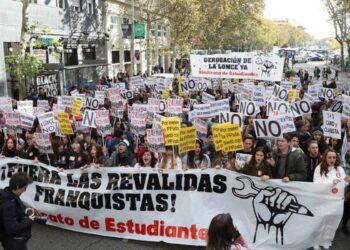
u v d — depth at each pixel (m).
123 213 7.57
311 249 7.10
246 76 14.72
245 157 8.20
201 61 15.36
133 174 7.52
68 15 29.75
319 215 6.71
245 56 14.65
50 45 26.75
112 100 13.82
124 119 14.50
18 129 10.91
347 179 6.77
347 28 56.41
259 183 6.95
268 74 14.37
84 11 32.94
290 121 9.15
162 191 7.37
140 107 12.73
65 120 10.24
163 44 53.91
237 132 7.80
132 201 7.52
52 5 27.84
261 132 8.60
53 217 7.96
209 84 20.39
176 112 12.99
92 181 7.73
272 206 6.90
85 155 9.10
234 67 14.84
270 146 9.75
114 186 7.59
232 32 60.81
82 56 32.88
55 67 24.33
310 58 103.50
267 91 17.06
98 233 7.72
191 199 7.25
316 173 7.28
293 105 12.86
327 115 9.51
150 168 7.42
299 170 7.46
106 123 11.04
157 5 37.06
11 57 19.88
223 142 7.85
